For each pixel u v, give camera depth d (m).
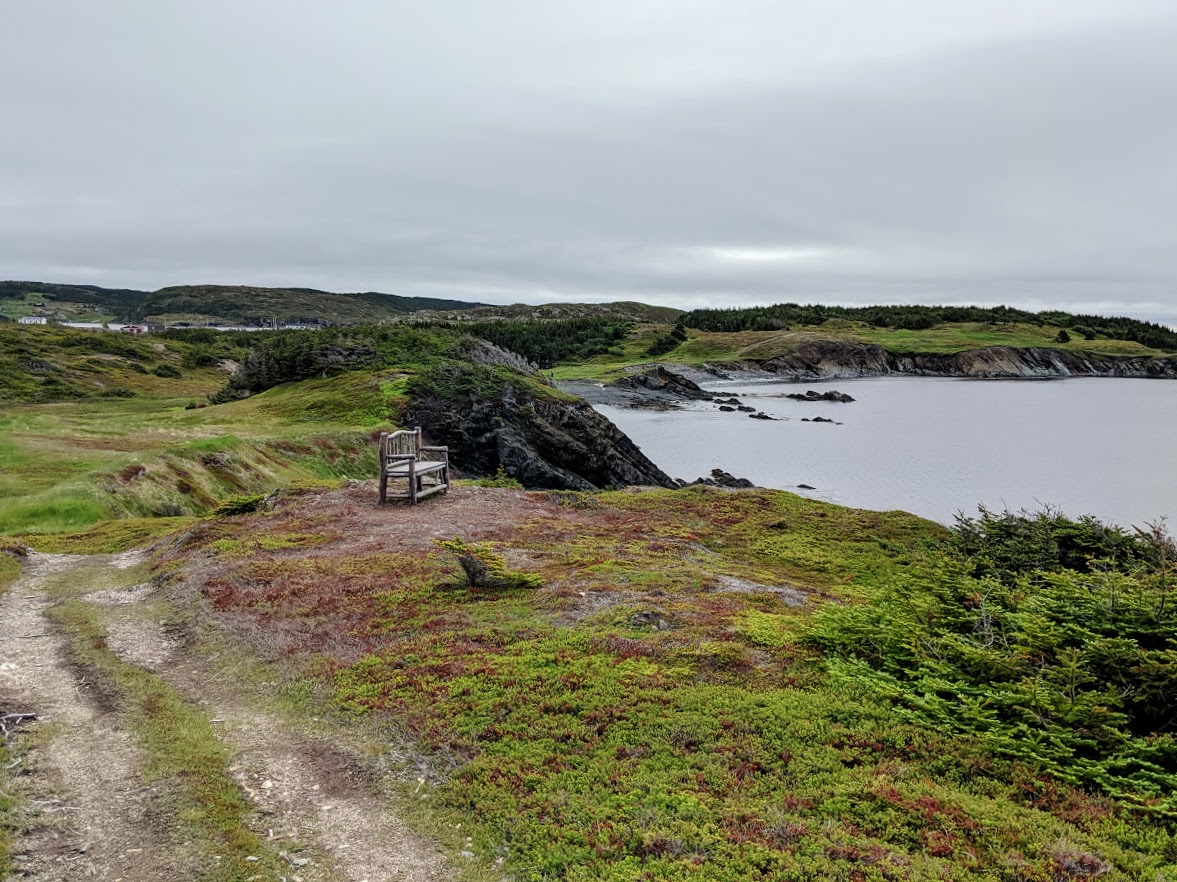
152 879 8.23
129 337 172.50
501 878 8.27
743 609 17.67
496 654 14.59
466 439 75.38
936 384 174.50
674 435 97.56
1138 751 9.79
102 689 13.66
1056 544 23.11
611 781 10.01
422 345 98.19
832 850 8.16
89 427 59.34
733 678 13.19
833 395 137.00
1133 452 80.56
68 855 8.60
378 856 8.71
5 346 134.00
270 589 19.47
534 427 77.00
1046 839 8.20
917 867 7.76
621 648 14.62
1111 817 8.71
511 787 10.00
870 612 15.17
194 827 9.19
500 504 33.19
